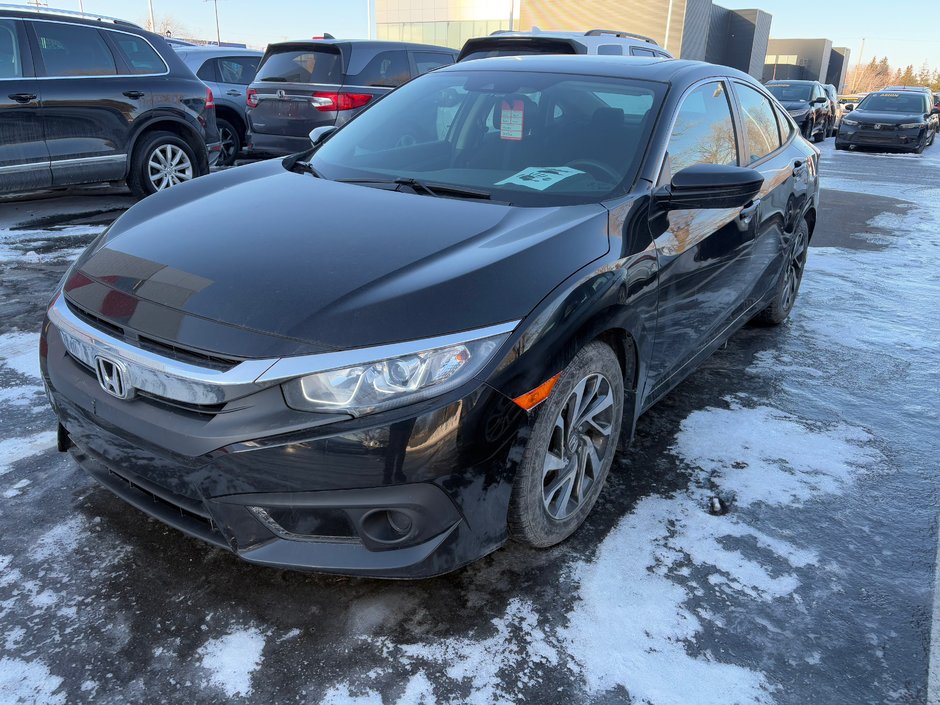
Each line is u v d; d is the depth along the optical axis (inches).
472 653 75.6
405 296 73.5
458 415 71.3
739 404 137.6
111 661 72.7
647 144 107.8
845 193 422.6
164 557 87.5
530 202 99.3
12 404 122.0
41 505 95.9
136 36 263.6
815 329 183.0
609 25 1662.2
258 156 448.1
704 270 115.0
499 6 1780.3
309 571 72.9
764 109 158.9
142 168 269.1
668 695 71.9
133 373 75.2
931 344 175.2
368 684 71.4
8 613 77.7
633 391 101.0
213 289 76.7
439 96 130.1
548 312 78.2
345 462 69.3
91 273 86.9
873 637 81.1
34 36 234.5
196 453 71.2
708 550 93.9
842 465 117.3
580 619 80.9
